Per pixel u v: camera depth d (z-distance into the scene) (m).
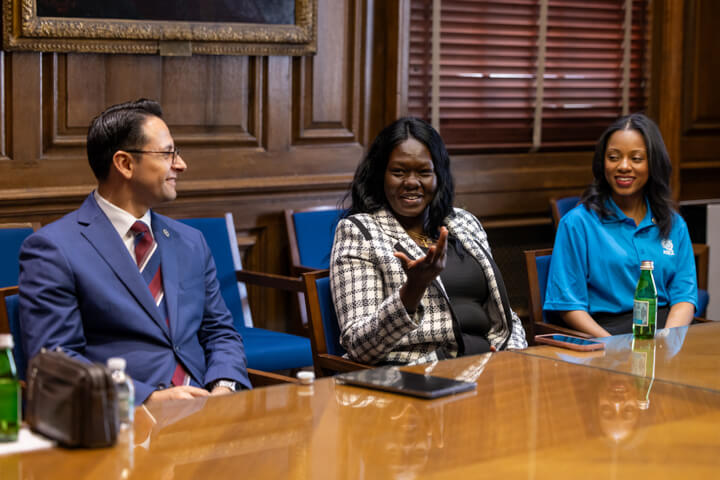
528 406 1.59
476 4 4.47
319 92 4.09
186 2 3.64
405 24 4.22
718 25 5.25
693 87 5.24
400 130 2.53
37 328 2.13
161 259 2.36
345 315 2.36
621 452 1.35
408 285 2.17
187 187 3.73
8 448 1.33
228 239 3.64
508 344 2.57
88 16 3.44
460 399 1.63
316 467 1.27
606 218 3.08
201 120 3.80
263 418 1.50
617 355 2.02
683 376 1.83
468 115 4.55
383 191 2.56
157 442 1.37
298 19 3.90
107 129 2.29
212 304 2.49
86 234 2.24
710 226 4.76
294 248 3.92
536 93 4.71
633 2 4.94
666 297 3.10
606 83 4.94
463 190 4.57
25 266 2.19
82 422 1.33
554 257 3.04
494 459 1.31
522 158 4.77
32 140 3.44
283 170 4.02
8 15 3.29
